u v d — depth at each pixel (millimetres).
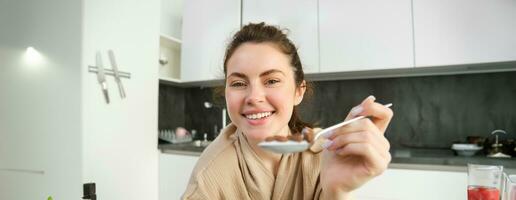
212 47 2520
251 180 733
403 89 2258
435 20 1884
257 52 670
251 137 677
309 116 2482
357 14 2070
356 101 2373
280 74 677
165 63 2664
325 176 634
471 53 1800
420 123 2211
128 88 2107
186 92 2969
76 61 1816
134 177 2152
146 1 2283
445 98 2154
